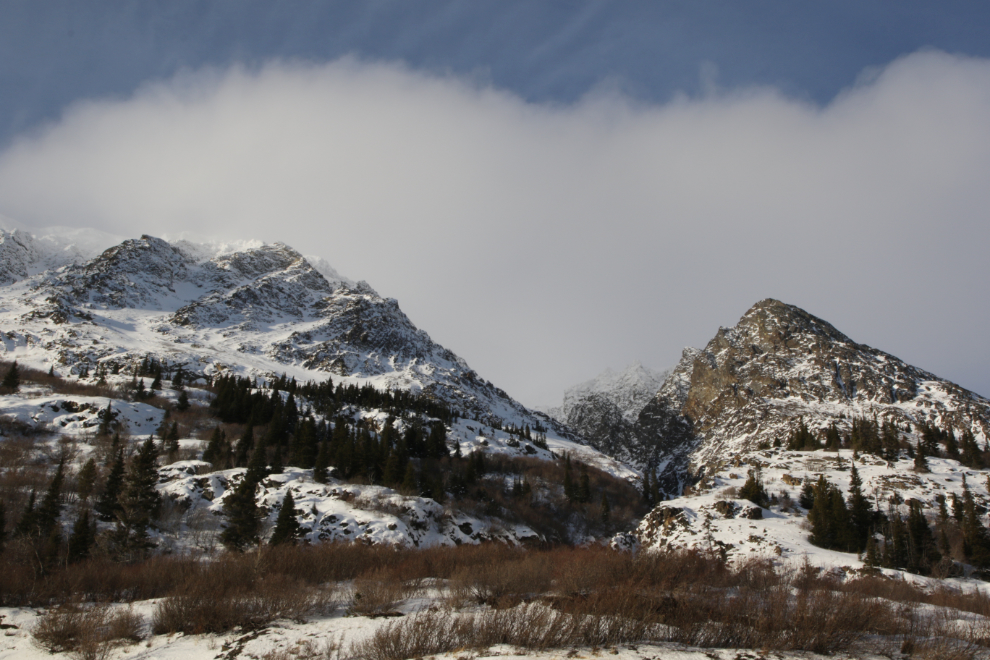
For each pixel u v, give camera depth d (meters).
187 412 158.12
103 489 85.75
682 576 40.75
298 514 84.69
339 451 116.88
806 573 53.88
